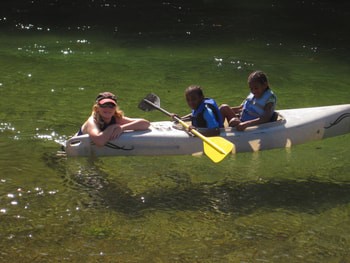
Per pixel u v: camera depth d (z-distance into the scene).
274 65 15.62
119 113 9.23
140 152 9.04
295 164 9.26
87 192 8.15
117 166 9.00
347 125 10.11
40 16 21.03
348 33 19.45
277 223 7.45
